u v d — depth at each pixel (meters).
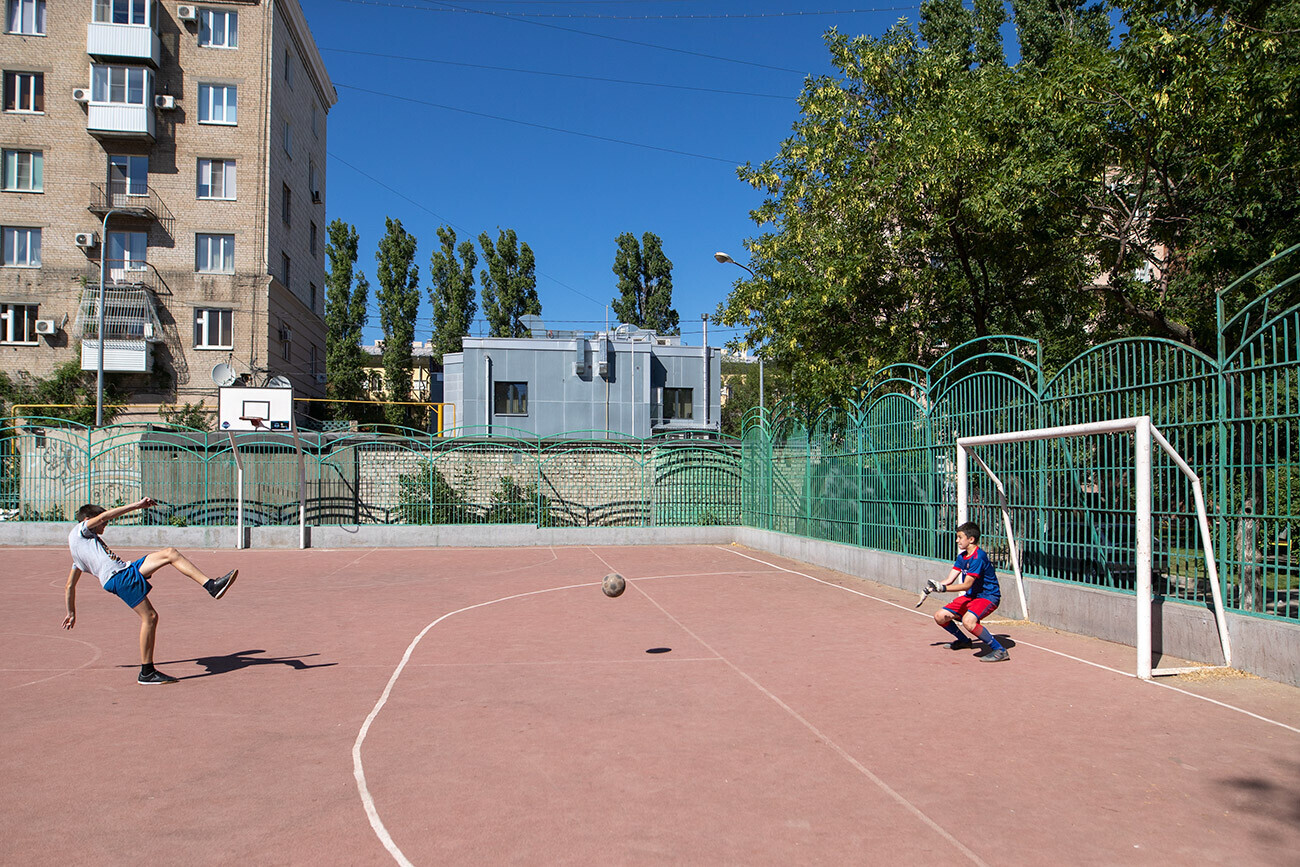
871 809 4.53
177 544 21.12
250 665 8.22
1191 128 11.60
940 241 14.14
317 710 6.56
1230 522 7.56
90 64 32.44
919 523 12.95
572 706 6.63
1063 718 6.20
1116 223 13.70
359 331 50.75
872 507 14.70
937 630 9.95
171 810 4.57
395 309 49.50
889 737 5.77
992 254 14.20
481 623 10.60
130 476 21.94
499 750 5.55
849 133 15.33
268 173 33.50
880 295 15.53
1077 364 9.40
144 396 32.53
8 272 32.28
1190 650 7.96
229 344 33.12
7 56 32.31
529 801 4.66
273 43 33.94
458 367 39.81
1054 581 9.76
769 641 9.29
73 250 32.59
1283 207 12.55
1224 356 7.63
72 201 32.62
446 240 52.09
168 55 33.06
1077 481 9.44
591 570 16.81
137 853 4.05
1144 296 13.55
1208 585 7.81
